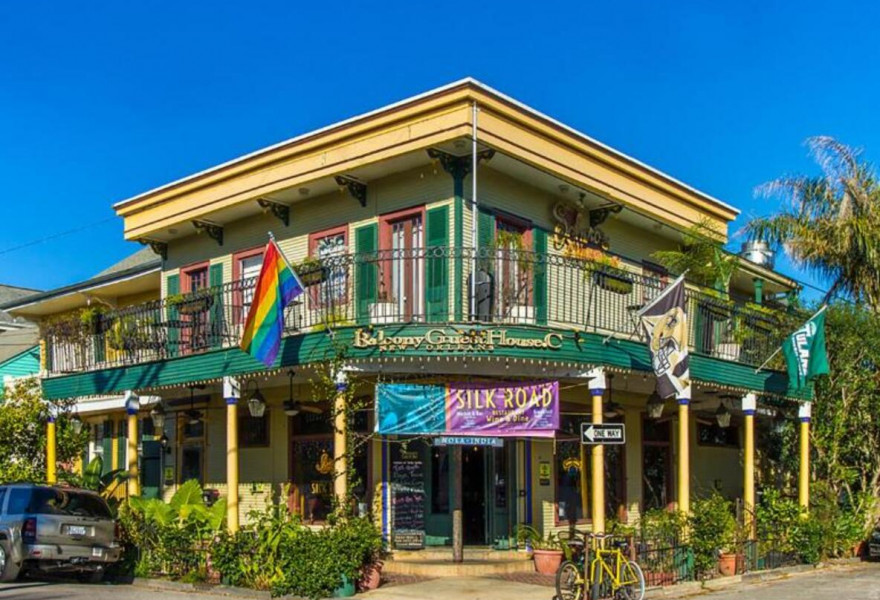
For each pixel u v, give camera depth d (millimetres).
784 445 22438
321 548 13734
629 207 19078
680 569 15797
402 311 16688
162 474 22562
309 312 17266
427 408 15117
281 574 13883
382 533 16969
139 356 18969
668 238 21562
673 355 15773
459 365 15156
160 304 18391
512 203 17281
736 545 17281
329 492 18281
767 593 15062
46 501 15617
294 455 19188
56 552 15242
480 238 16344
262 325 14711
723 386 18484
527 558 16906
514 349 14664
